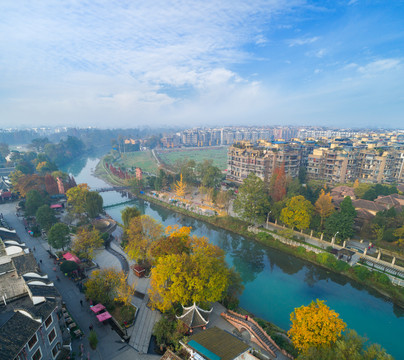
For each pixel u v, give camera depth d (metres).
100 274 55.94
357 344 35.38
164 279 48.59
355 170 152.75
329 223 85.06
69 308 53.19
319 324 37.62
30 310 35.91
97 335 46.09
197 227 111.06
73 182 141.50
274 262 82.50
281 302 62.72
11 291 42.47
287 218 89.44
